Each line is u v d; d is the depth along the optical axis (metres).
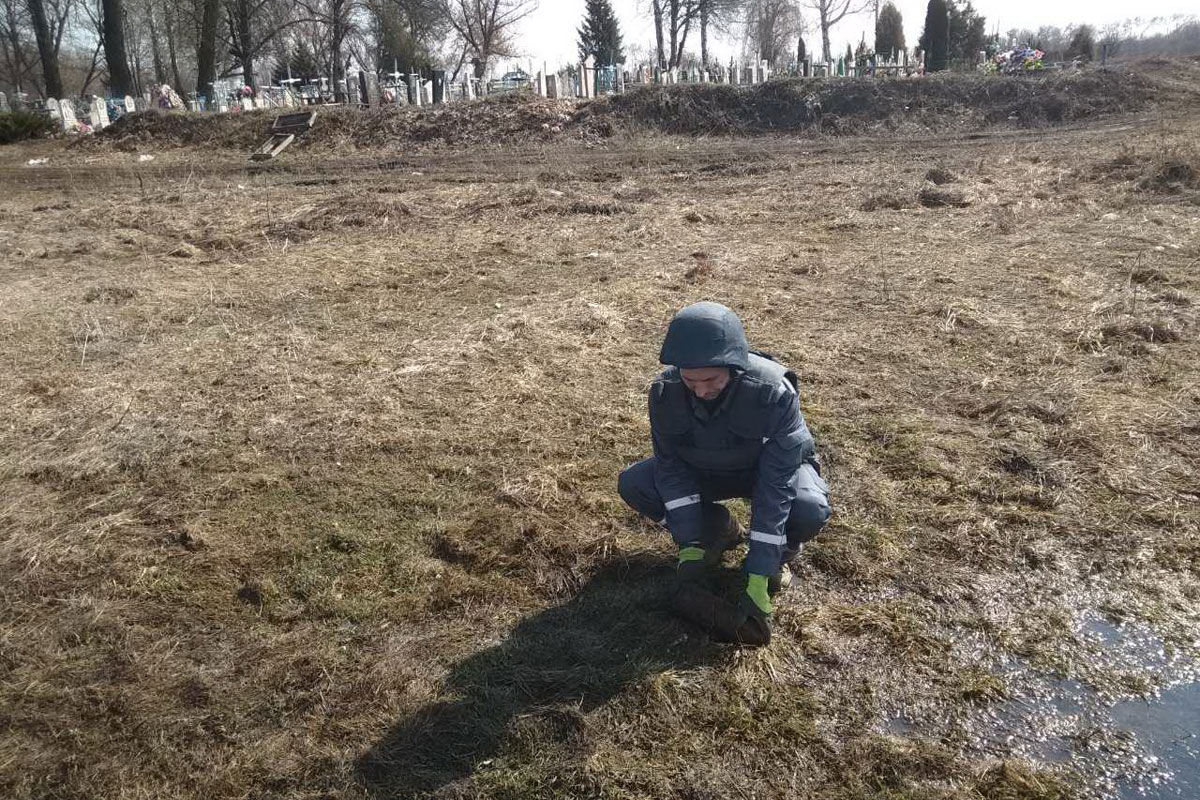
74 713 2.78
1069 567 3.41
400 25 41.75
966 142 18.41
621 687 2.81
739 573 3.46
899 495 3.96
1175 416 4.55
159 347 6.20
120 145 22.73
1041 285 6.91
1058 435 4.39
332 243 9.69
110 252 9.63
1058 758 2.53
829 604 3.22
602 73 29.36
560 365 5.56
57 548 3.64
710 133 22.08
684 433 2.98
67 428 4.82
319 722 2.72
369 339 6.26
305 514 3.91
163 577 3.47
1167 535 3.57
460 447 4.49
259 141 22.25
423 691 2.82
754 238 9.20
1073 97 22.45
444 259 8.68
